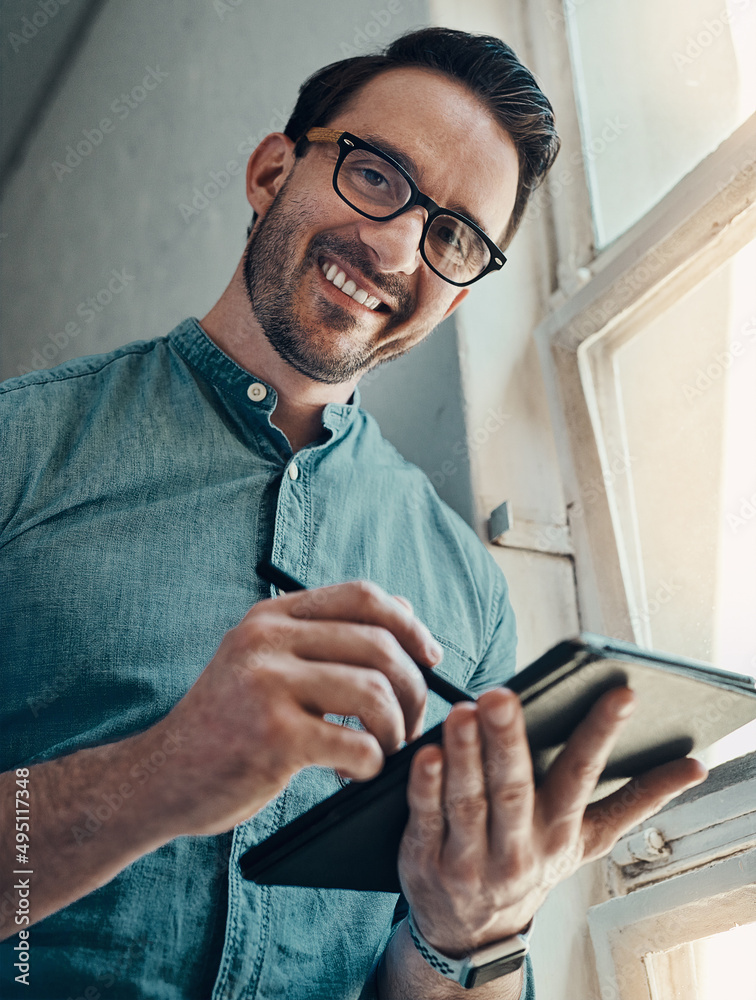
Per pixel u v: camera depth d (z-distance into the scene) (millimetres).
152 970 714
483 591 1129
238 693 574
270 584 908
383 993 803
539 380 1468
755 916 981
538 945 1119
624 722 540
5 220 3139
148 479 911
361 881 663
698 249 1278
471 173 1047
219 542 906
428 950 703
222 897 759
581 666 504
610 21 1540
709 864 1057
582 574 1354
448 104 1052
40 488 871
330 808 565
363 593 621
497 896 604
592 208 1514
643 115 1451
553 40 1605
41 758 752
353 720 912
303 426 1063
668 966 1092
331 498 1017
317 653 588
